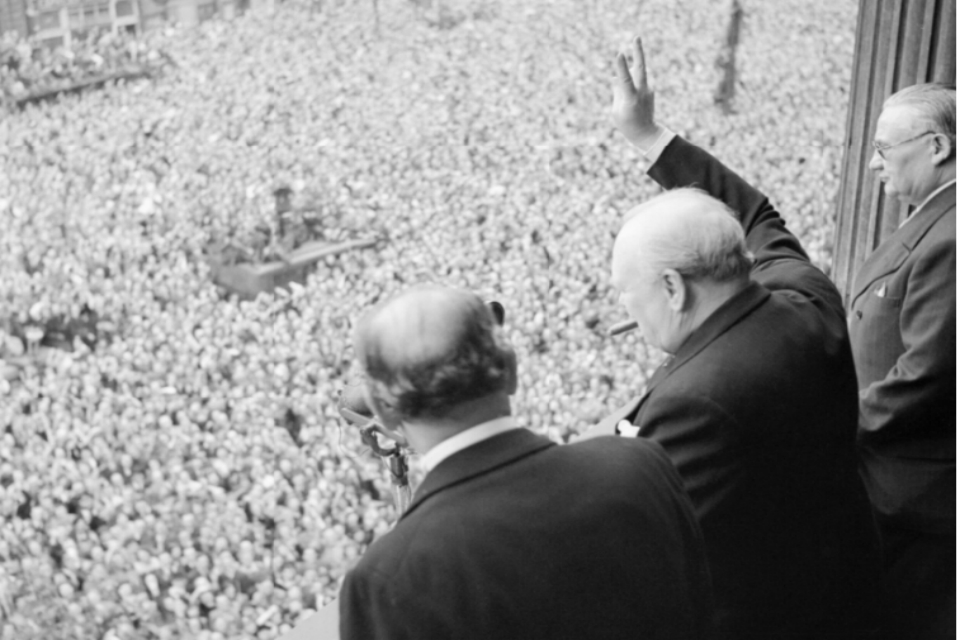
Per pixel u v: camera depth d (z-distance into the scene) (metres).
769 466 1.39
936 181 2.02
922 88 2.07
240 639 4.96
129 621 5.01
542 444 1.04
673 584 1.04
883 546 2.05
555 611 0.96
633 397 6.55
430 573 0.94
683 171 2.00
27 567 5.26
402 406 1.00
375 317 1.02
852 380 1.56
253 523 5.48
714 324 1.44
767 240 1.89
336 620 2.28
